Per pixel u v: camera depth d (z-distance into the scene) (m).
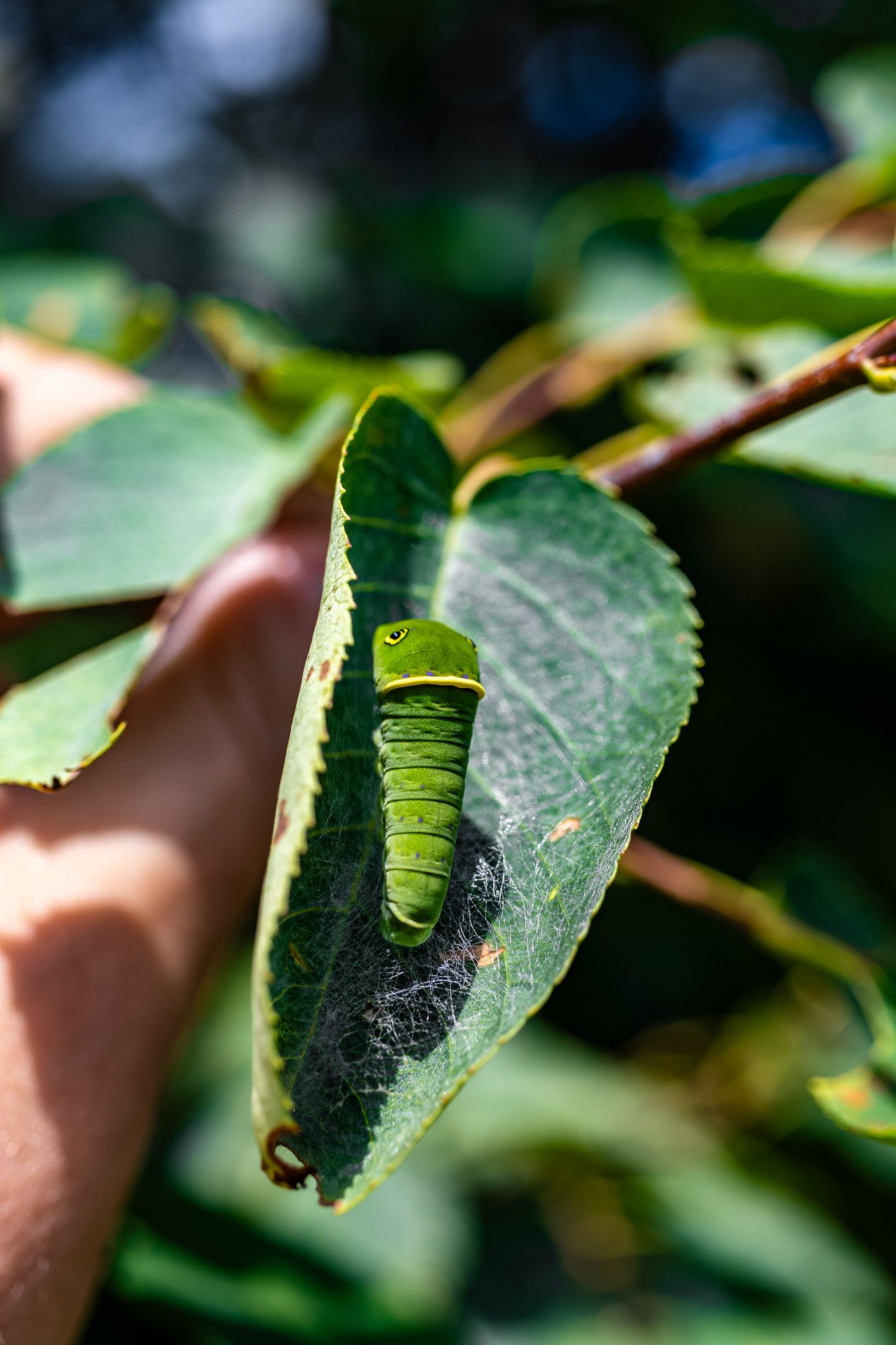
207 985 0.28
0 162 0.80
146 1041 0.26
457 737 0.20
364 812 0.20
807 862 0.31
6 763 0.22
